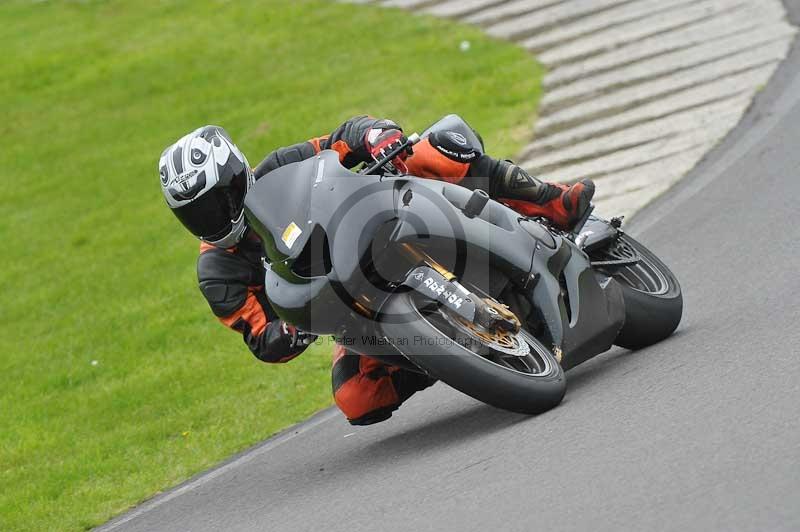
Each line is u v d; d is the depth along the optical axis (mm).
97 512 23125
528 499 15211
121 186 50688
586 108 43656
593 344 20094
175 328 35375
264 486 21516
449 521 15367
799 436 14586
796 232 26359
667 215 31656
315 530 17172
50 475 26297
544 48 52250
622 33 51250
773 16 47656
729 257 26469
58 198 51188
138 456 26359
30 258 45562
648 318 21594
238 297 21016
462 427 20547
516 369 19109
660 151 37500
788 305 21156
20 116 62312
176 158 19969
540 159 40312
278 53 61625
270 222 18750
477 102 47500
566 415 18234
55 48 71938
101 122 58750
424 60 54594
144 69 64438
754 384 17000
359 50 58812
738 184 31984
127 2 78688
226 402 28625
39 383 33719
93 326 37438
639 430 16500
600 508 14211
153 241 44156
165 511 21906
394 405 21516
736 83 41344
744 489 13586
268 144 48906
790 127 35250
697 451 15070
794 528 12375
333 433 23938
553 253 19688
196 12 73062
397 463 19484
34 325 39062
